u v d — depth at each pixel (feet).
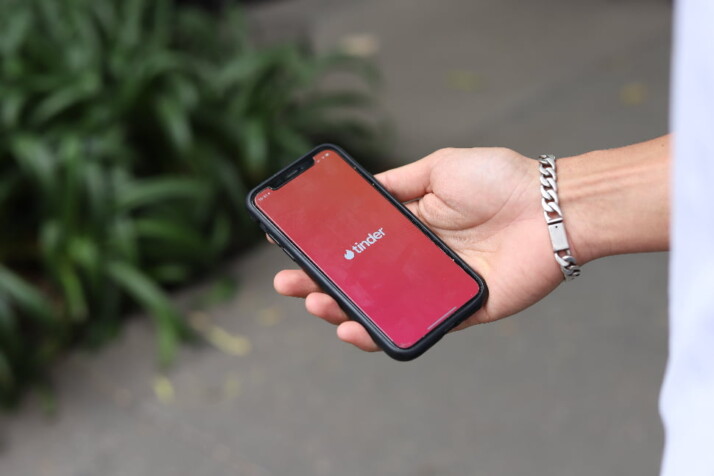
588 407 4.18
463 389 4.31
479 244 3.03
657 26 7.68
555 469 3.97
